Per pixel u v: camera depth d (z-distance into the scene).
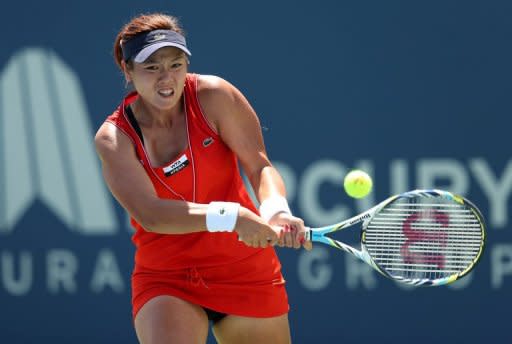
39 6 22.02
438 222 13.05
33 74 22.09
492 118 21.03
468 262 12.95
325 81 21.33
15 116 22.14
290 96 21.42
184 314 12.33
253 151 12.65
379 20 21.19
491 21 21.02
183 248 12.52
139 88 11.88
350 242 21.30
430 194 12.41
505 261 21.06
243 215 11.55
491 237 21.05
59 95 22.03
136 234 12.90
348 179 13.40
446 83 21.09
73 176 22.00
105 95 21.89
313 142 21.36
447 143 21.08
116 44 12.38
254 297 12.75
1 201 22.17
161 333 12.00
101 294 21.91
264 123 21.48
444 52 21.08
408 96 21.17
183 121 12.28
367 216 12.58
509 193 21.05
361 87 21.23
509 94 21.00
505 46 21.00
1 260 22.16
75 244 21.98
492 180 21.05
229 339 13.16
